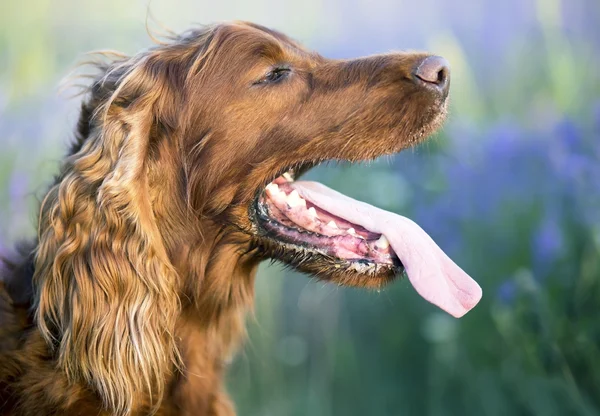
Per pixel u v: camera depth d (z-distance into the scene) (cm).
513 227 517
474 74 712
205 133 335
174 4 888
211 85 335
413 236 333
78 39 747
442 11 843
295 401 520
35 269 316
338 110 338
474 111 630
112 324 309
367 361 534
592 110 542
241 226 341
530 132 562
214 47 338
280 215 348
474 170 545
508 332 470
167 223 333
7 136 580
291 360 538
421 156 587
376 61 345
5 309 319
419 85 338
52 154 563
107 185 310
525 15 791
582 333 455
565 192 491
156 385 321
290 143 337
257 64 335
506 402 476
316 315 541
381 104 337
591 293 468
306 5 920
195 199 336
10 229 516
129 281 312
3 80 617
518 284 457
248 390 519
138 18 821
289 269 354
